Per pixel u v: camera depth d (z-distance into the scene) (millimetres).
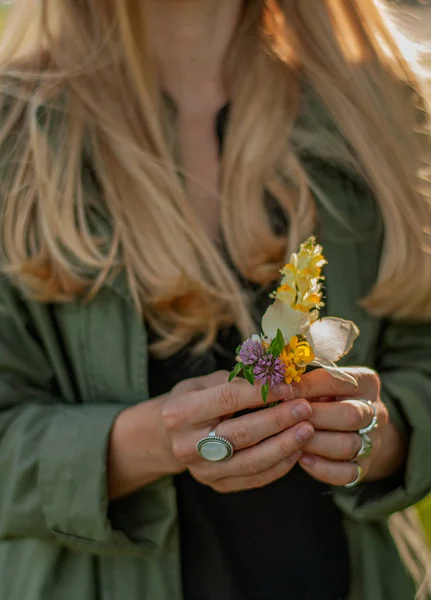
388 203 877
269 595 836
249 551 842
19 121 859
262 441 783
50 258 831
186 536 847
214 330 838
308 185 871
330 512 859
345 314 865
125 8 853
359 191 892
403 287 869
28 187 838
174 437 783
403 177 888
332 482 794
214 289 836
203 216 870
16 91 864
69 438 813
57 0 874
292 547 844
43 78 858
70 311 841
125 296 832
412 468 850
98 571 841
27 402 847
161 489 835
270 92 882
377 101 903
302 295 750
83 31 873
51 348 847
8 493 818
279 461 778
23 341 845
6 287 834
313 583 840
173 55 884
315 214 871
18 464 816
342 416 781
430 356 893
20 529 820
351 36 915
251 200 856
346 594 849
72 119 847
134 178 843
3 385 836
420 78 932
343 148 887
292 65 899
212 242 862
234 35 898
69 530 814
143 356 837
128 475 819
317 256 749
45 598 827
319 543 848
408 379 876
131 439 809
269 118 875
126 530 840
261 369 748
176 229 836
